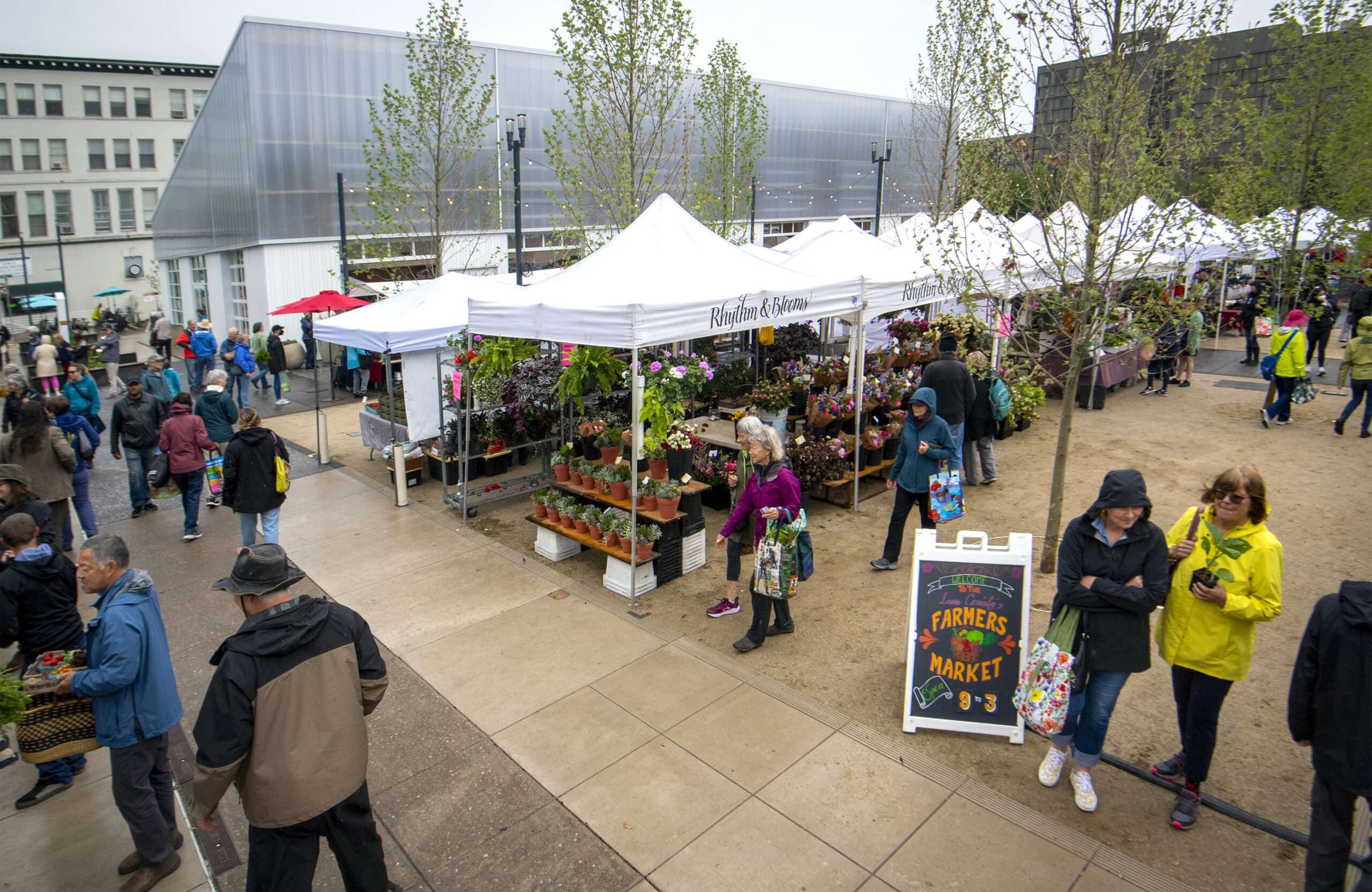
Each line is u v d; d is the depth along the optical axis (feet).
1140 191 22.12
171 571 26.58
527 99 74.28
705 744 16.35
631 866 13.23
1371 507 28.30
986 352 38.17
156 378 38.11
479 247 72.43
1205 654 13.09
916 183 115.24
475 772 15.75
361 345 34.81
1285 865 12.84
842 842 13.57
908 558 25.46
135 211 148.25
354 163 69.15
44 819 15.12
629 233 25.73
